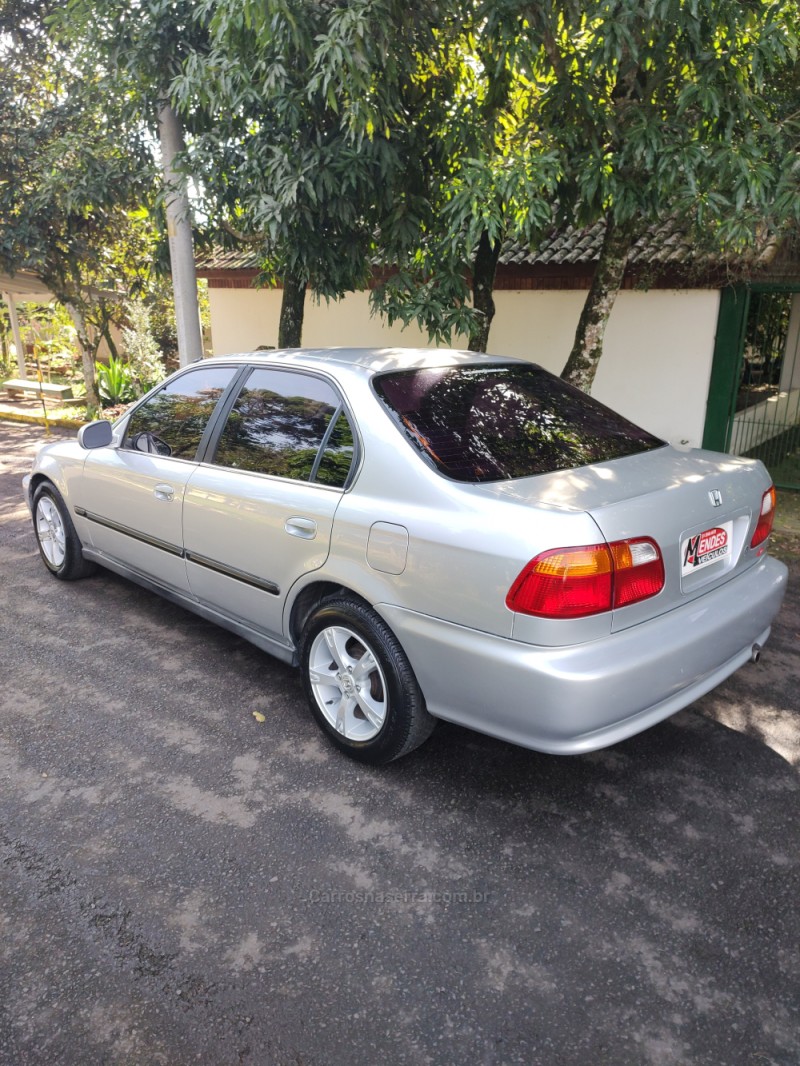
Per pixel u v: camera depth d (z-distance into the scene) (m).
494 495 2.66
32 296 15.94
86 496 4.68
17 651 4.25
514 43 4.82
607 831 2.80
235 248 8.09
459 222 5.10
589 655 2.46
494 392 3.36
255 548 3.46
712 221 6.28
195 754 3.29
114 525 4.50
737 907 2.44
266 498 3.36
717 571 2.95
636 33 4.80
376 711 3.08
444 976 2.20
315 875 2.59
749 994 2.14
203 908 2.45
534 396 3.45
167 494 3.96
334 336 11.22
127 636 4.43
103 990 2.16
